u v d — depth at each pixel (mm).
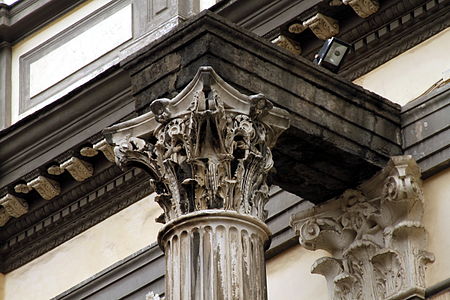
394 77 23469
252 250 20484
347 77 23891
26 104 28062
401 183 22344
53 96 27734
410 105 22812
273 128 21125
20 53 28547
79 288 26359
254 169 20844
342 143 21938
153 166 21172
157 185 21125
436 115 22656
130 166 21406
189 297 20156
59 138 26516
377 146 22391
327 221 22875
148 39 26594
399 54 23547
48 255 27188
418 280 22188
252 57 21297
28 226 27328
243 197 20703
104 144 26047
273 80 21406
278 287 23656
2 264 27641
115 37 27188
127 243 26219
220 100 20734
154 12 26766
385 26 23625
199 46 21062
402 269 22266
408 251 22344
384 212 22547
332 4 23734
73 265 26797
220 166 20734
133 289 25734
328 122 21844
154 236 25922
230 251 20359
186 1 26547
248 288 20219
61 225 27047
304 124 21562
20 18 28469
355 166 22344
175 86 21141
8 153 27031
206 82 20688
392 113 22703
